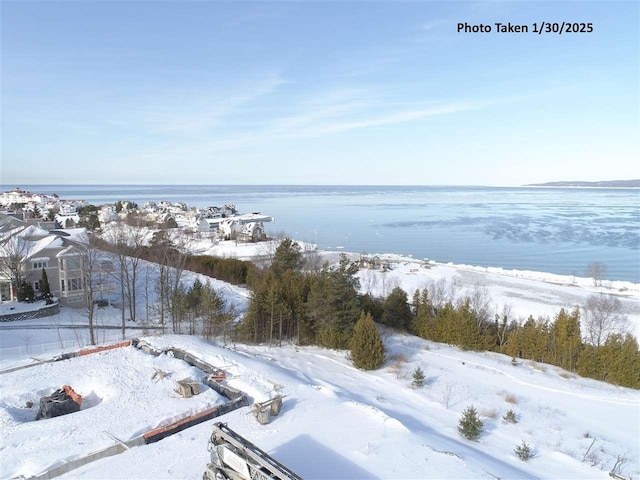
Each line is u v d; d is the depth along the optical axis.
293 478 13.08
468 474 16.94
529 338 38.62
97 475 16.22
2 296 42.28
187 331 39.41
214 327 37.66
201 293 39.78
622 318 51.19
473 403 27.28
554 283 72.00
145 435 18.81
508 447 21.61
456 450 19.22
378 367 32.38
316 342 37.34
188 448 18.00
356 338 32.38
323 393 24.12
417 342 40.72
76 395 22.86
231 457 14.72
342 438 19.14
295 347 36.38
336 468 16.84
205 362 27.98
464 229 136.38
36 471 16.09
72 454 17.27
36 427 19.27
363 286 65.12
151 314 44.56
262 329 37.59
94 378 24.61
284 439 18.89
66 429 19.16
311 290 37.19
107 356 27.95
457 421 24.14
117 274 52.34
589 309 50.62
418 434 20.20
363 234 128.88
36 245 44.94
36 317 39.53
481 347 39.69
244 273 63.19
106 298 49.28
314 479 16.09
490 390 29.81
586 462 20.77
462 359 36.44
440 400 27.38
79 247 45.31
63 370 25.66
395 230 136.50
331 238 121.50
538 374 34.19
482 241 115.00
